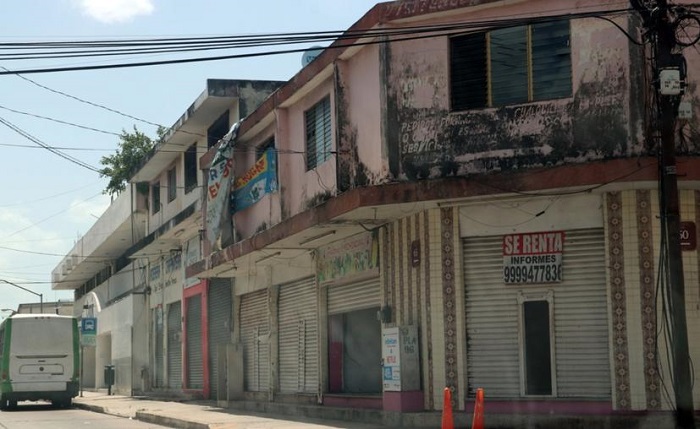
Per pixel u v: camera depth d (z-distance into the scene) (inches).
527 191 592.4
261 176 885.8
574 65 601.9
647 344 579.2
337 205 668.1
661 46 524.4
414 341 652.7
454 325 633.6
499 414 611.5
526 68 619.5
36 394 1252.5
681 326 511.8
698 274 582.2
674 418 556.1
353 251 765.3
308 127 823.7
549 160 605.6
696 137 582.6
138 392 1533.0
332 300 831.7
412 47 649.6
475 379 628.7
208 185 983.6
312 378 861.2
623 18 589.0
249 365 1042.1
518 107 617.0
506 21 594.6
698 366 573.6
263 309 1002.7
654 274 581.9
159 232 1307.8
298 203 831.1
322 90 781.3
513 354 620.4
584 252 605.6
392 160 648.4
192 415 868.0
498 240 630.5
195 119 1178.0
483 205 630.5
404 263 677.9
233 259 915.4
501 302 626.2
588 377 598.9
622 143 586.2
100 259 1982.0
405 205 634.2
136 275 1665.8
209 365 1179.3
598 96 594.2
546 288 615.2
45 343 1269.7
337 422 722.2
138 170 1453.0
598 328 598.5
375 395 742.5
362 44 663.8
